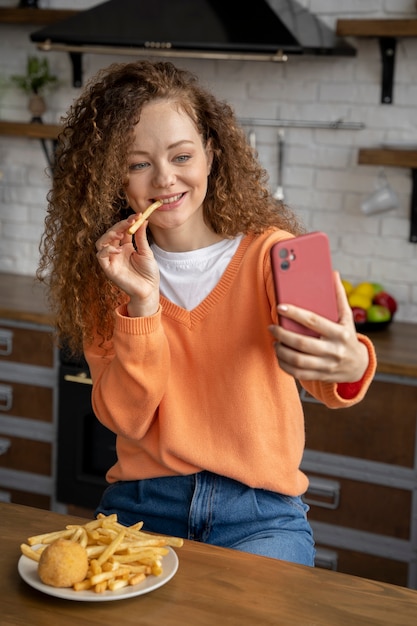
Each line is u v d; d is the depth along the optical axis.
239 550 1.42
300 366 1.32
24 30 3.59
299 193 3.29
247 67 3.28
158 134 1.54
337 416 2.73
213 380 1.62
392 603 1.23
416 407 2.64
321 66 3.19
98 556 1.27
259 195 1.78
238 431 1.59
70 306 1.74
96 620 1.18
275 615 1.19
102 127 1.58
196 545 1.39
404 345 2.86
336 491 2.75
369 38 3.10
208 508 1.60
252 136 3.30
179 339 1.64
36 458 3.21
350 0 3.11
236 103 3.31
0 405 3.23
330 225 3.26
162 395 1.57
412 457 2.66
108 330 1.71
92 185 1.62
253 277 1.63
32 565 1.28
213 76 3.33
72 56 3.45
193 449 1.60
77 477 3.14
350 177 3.21
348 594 1.25
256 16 2.91
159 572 1.25
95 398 1.63
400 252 3.18
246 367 1.60
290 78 3.23
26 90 3.54
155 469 1.65
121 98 1.56
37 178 3.67
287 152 3.28
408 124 3.11
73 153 1.65
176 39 2.87
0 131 3.48
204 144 1.69
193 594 1.24
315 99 3.21
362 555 2.75
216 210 1.67
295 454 1.63
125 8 3.04
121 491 1.70
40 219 3.69
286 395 1.62
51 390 3.13
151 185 1.57
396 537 2.70
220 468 1.59
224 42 2.84
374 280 3.23
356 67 3.14
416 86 3.08
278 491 1.61
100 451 3.12
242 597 1.24
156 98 1.56
